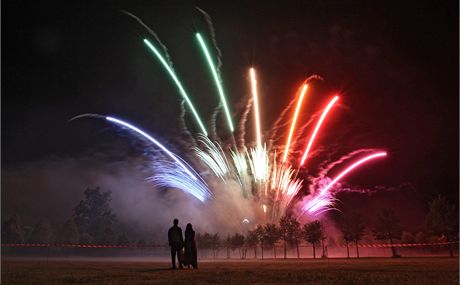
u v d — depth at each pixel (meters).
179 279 13.10
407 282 11.37
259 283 11.52
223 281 12.28
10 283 12.17
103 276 14.60
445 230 39.38
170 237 19.86
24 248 54.12
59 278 13.80
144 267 21.61
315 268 18.38
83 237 56.84
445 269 16.66
